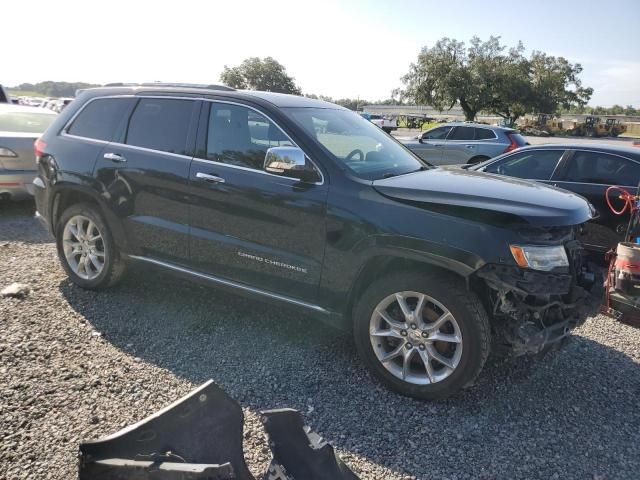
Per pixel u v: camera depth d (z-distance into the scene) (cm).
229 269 381
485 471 259
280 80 7656
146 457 193
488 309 303
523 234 289
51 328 384
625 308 349
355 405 310
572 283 313
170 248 407
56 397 298
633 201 425
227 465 183
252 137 373
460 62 5666
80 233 455
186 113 404
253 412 297
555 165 665
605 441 287
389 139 455
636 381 354
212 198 377
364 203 321
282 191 347
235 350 369
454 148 1370
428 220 302
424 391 312
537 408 316
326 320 349
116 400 299
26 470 240
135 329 392
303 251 344
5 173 692
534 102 5806
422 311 312
